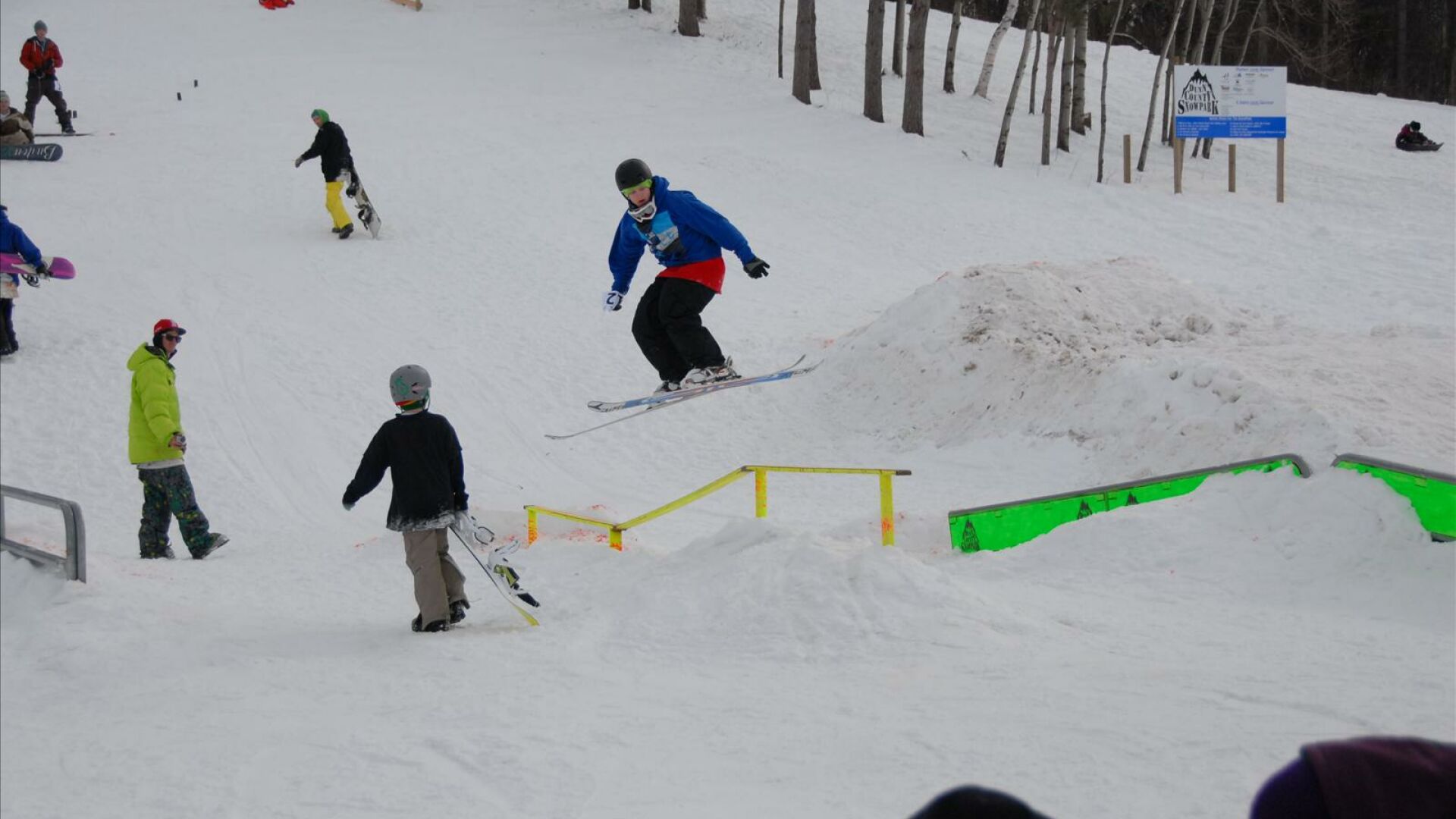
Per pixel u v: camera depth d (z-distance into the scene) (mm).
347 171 19703
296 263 18984
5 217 15398
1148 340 13766
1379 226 21391
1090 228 21078
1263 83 23312
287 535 11633
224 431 14141
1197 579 7262
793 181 23297
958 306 14438
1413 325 13250
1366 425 9500
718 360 7516
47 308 17109
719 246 7492
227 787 4707
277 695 6012
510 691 5785
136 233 19984
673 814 4039
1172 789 3789
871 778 4203
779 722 4961
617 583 7812
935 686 5277
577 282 18484
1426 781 1134
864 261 19594
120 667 6684
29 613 7738
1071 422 12023
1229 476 8242
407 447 7227
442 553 7430
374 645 6973
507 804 4293
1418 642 5730
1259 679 5039
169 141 24750
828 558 6914
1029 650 5809
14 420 14203
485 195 22109
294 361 15891
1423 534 7121
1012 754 4277
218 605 8172
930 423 13367
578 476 13289
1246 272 18156
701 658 6199
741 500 12047
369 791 4527
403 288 18219
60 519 11945
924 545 9555
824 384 14703
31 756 5309
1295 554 7289
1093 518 8148
